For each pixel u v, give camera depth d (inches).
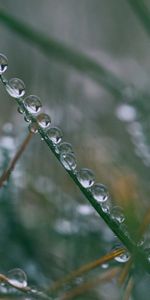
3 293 6.4
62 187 9.8
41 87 13.1
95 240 8.5
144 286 7.0
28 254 8.8
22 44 13.8
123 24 15.2
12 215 9.2
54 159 10.2
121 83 11.2
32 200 9.6
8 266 8.6
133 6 10.6
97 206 5.5
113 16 15.2
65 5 15.4
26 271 8.4
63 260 8.5
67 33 15.3
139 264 5.7
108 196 5.7
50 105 12.1
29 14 15.4
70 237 8.6
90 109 11.9
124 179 8.5
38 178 9.8
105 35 15.2
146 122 10.6
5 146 9.4
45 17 15.4
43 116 5.8
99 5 15.3
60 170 10.1
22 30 10.6
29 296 6.2
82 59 11.1
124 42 15.1
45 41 10.8
